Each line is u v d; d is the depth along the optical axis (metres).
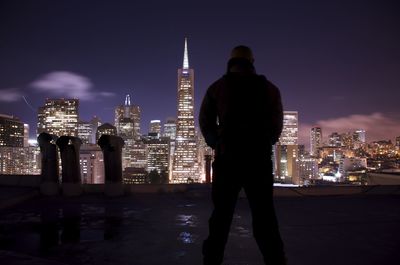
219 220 2.38
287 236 4.20
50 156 7.36
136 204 6.47
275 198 7.56
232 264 3.14
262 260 3.25
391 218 5.29
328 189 8.07
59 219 5.16
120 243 3.85
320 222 4.98
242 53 2.58
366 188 8.23
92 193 7.61
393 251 3.61
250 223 4.84
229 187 2.35
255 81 2.43
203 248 2.46
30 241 3.95
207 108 2.50
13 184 8.13
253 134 2.35
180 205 6.37
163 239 4.00
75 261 3.25
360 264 3.21
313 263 3.23
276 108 2.41
